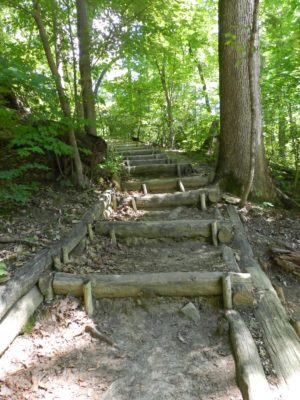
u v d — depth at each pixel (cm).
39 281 276
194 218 446
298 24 559
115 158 594
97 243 384
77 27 542
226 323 255
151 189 554
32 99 460
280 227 433
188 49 1033
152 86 1035
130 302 287
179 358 232
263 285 300
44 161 498
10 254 294
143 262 352
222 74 509
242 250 368
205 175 577
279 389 195
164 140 1077
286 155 693
